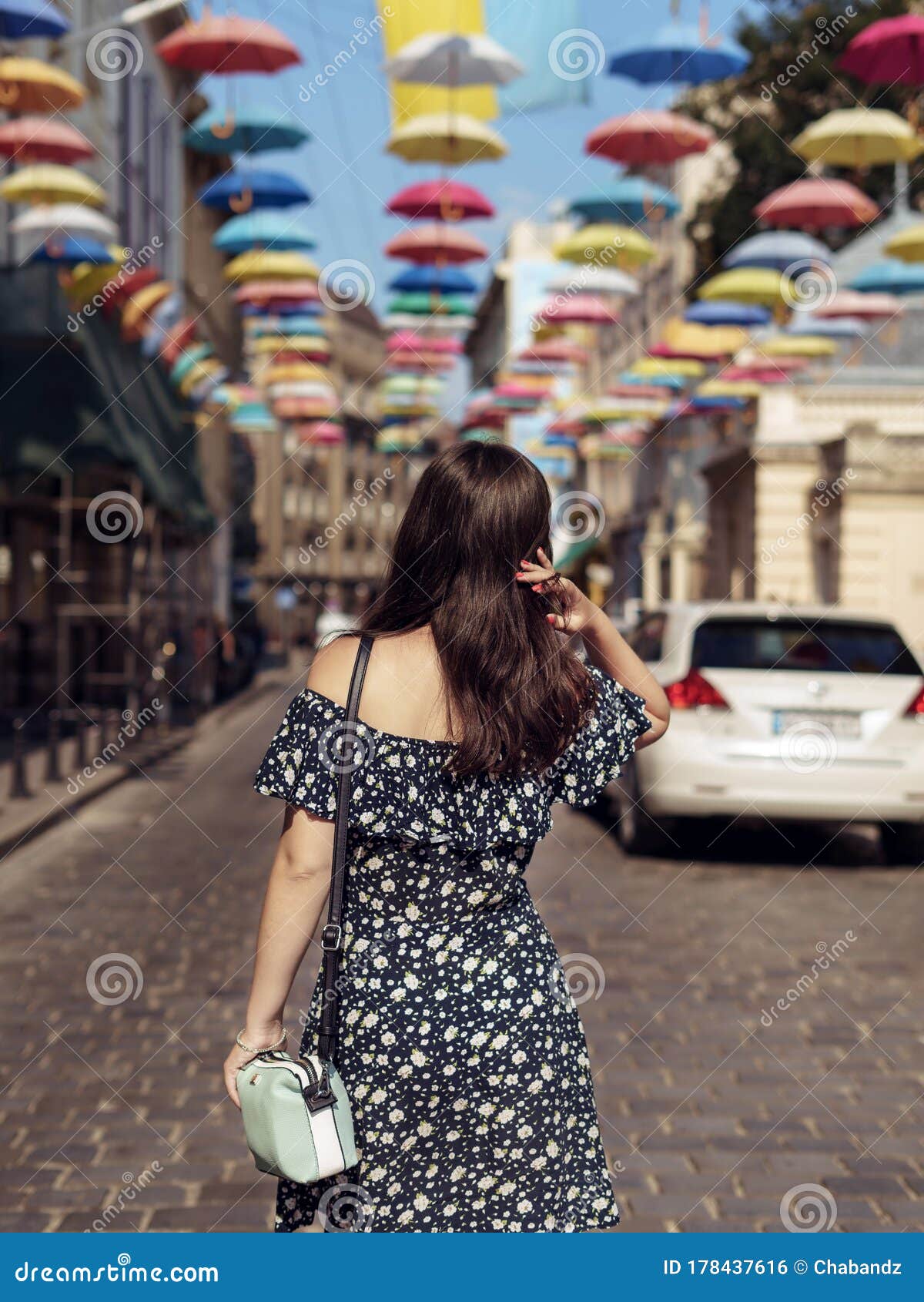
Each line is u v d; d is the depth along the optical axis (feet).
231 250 58.23
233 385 91.91
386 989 6.66
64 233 49.06
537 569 6.95
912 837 31.32
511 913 6.89
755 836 35.65
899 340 94.02
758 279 58.18
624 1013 18.75
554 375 98.94
